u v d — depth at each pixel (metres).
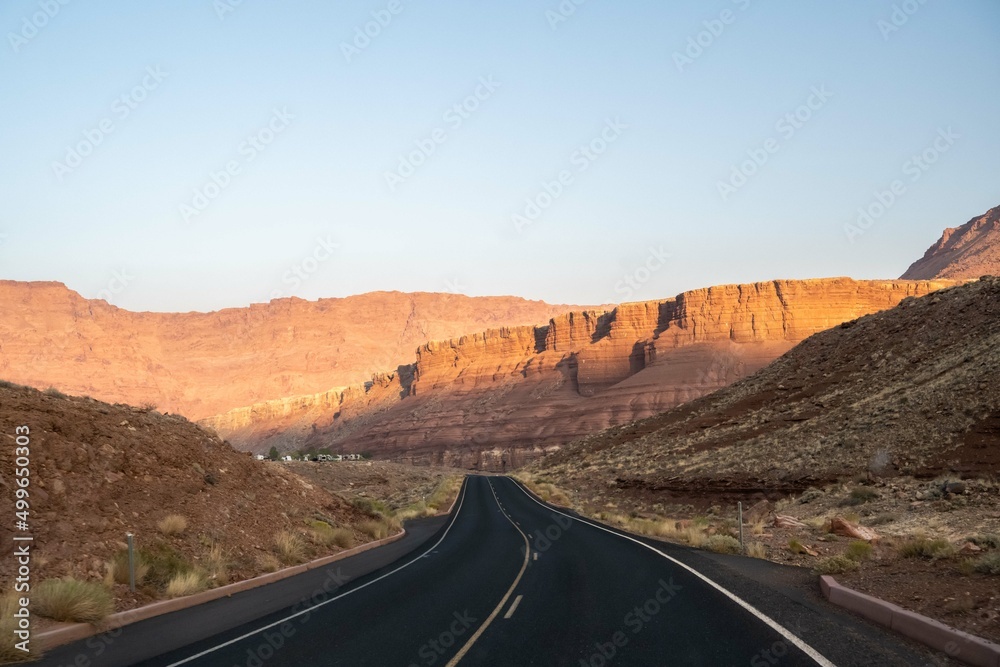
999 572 10.95
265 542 18.73
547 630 9.99
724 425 60.84
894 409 39.94
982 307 50.38
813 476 35.50
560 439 163.00
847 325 69.19
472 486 75.44
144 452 17.98
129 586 12.90
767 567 16.34
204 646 9.58
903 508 25.66
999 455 28.27
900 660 7.80
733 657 8.19
